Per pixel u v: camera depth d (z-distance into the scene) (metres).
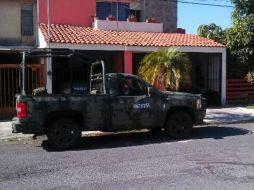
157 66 15.15
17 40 20.92
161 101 12.21
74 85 18.69
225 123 15.83
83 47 17.97
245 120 16.34
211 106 20.80
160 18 26.27
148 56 15.56
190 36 22.98
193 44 20.28
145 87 12.17
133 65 20.33
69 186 7.43
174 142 11.75
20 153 10.65
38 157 10.08
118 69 19.83
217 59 21.25
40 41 19.84
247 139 11.96
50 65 17.67
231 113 18.02
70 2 22.23
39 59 18.05
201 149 10.56
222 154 9.87
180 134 12.40
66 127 11.18
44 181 7.79
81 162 9.38
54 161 9.55
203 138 12.31
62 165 9.11
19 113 10.94
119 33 21.25
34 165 9.16
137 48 18.95
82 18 22.53
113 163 9.17
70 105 11.23
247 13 25.14
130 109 11.87
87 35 19.69
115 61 20.12
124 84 11.97
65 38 18.30
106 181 7.70
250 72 22.28
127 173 8.24
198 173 8.14
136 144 11.60
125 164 9.04
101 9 24.28
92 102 11.46
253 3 24.91
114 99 11.70
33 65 17.70
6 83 17.59
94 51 19.91
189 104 12.45
